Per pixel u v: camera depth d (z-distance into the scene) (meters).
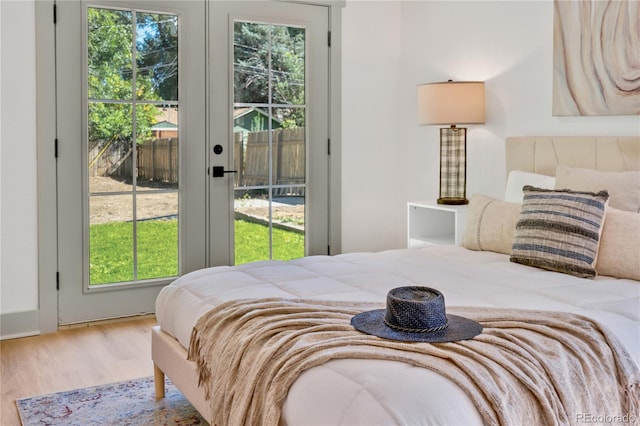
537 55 3.71
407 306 1.81
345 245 4.82
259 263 2.97
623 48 3.15
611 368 1.82
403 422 1.42
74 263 3.83
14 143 3.61
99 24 3.82
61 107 3.73
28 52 3.61
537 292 2.40
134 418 2.62
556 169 3.43
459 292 2.38
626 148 3.08
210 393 2.10
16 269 3.66
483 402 1.49
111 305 3.97
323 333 1.83
